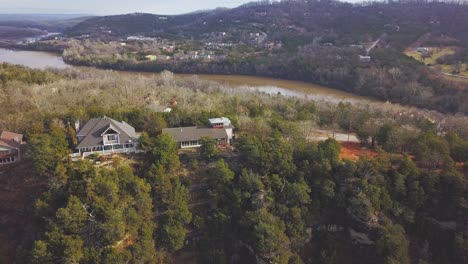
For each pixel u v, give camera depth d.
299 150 82.62
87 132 82.81
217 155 84.75
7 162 78.38
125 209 64.94
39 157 70.00
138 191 67.62
